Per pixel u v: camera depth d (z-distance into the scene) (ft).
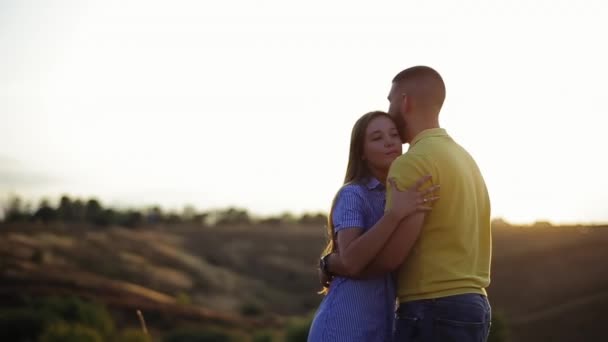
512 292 97.60
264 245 244.22
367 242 12.05
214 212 344.90
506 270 108.88
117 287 110.32
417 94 13.00
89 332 63.72
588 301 70.44
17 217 249.34
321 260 13.02
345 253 12.35
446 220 12.16
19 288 100.53
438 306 12.00
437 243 12.19
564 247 112.57
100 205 268.00
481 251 12.82
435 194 12.17
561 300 86.33
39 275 108.99
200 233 262.47
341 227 12.73
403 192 12.03
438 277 12.05
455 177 12.26
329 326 12.82
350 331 12.71
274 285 189.88
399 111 13.25
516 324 69.00
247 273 202.49
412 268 12.35
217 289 162.50
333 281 13.19
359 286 12.83
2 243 149.79
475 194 12.60
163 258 179.32
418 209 11.93
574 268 100.27
